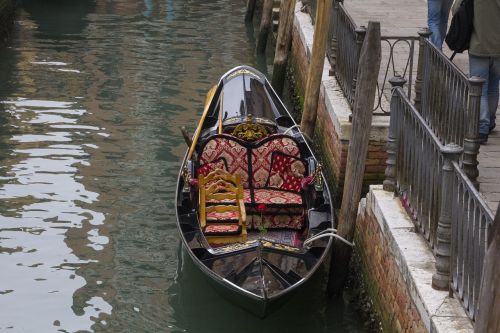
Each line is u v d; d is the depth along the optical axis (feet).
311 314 30.78
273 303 27.20
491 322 16.11
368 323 29.04
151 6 76.13
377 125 33.47
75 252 35.09
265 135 37.01
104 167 43.11
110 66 59.62
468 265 21.17
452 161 22.18
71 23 69.92
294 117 53.36
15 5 71.61
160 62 60.85
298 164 34.22
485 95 31.24
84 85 55.36
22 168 42.57
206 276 29.30
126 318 30.83
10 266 33.96
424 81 33.14
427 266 23.99
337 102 37.86
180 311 31.30
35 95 53.26
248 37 68.08
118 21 70.95
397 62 41.88
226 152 34.30
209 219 31.89
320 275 32.65
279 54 53.93
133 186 41.09
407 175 27.17
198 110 51.49
